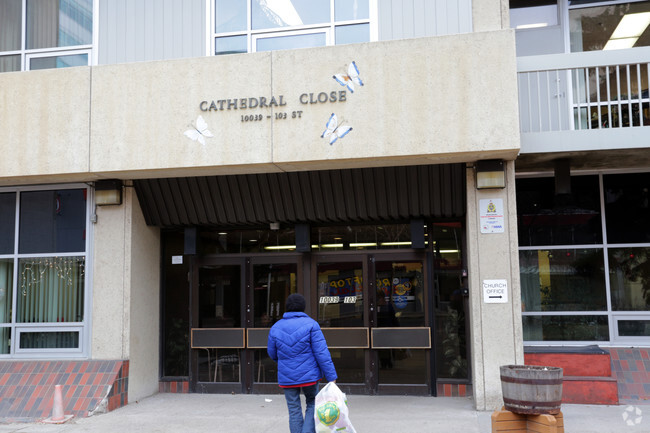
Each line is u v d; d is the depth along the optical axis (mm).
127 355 8289
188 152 7637
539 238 8820
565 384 7578
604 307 8547
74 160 7906
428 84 7184
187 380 9055
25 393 7906
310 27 8297
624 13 8875
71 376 8055
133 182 8586
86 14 8898
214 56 7676
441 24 7922
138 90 7832
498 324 7379
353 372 8492
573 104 8562
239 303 8969
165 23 8625
